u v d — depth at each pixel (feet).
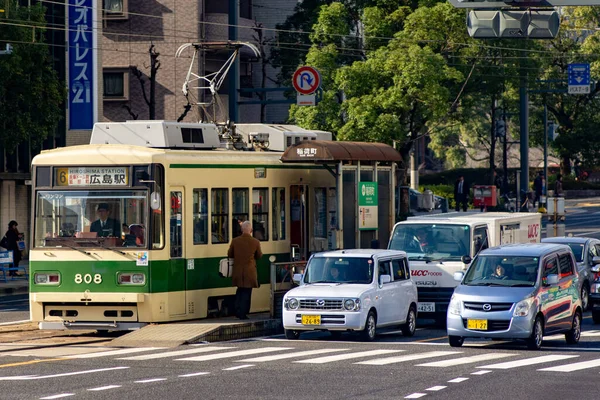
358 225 200.64
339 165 192.65
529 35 146.30
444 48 368.89
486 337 147.02
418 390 106.32
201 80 407.64
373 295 159.22
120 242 159.63
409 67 348.38
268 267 182.29
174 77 410.31
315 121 361.30
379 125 350.64
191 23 408.46
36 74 276.21
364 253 165.68
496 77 395.14
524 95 465.47
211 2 417.28
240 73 444.96
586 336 171.94
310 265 165.48
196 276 166.30
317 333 173.17
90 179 161.48
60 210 162.40
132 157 159.94
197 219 166.91
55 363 128.36
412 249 188.65
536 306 147.95
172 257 161.79
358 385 109.29
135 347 146.61
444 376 116.78
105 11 409.08
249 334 164.76
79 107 321.11
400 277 169.99
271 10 464.24
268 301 182.70
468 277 155.22
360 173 202.59
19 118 272.92
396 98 351.46
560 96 600.39
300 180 190.29
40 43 275.18
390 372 119.85
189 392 104.06
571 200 591.37
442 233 188.96
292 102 317.63
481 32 146.92
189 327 158.71
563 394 104.63
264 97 429.79
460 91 371.35
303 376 116.06
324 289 158.10
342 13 371.97
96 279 159.84
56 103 285.23
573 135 601.62
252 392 104.22
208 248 168.96
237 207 175.63
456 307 149.59
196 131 175.42
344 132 355.15
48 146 339.16
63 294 160.86
